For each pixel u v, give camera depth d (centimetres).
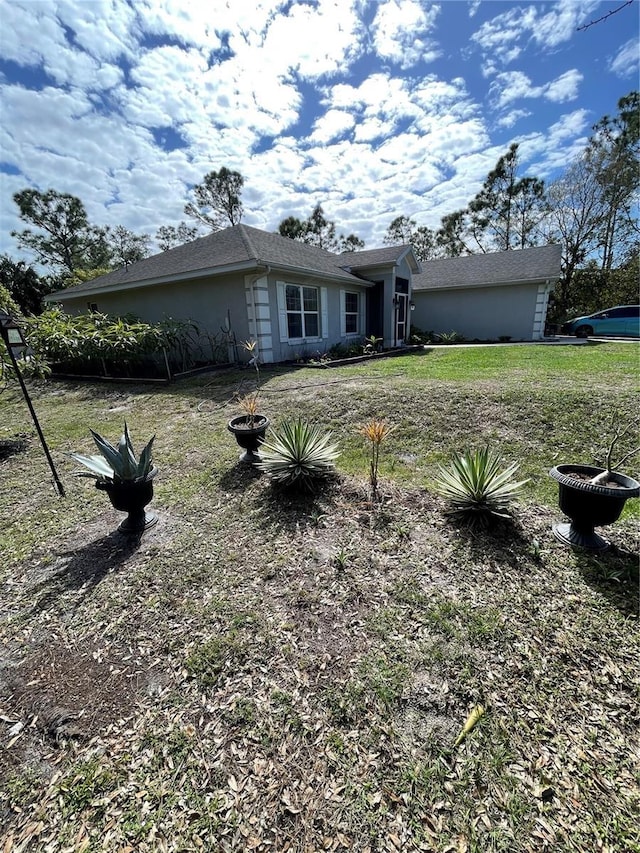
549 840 116
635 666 171
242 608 214
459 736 146
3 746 149
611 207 1930
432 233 3148
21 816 127
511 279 1434
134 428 555
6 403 761
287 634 196
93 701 165
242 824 122
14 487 393
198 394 704
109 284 1082
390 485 347
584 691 161
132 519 299
